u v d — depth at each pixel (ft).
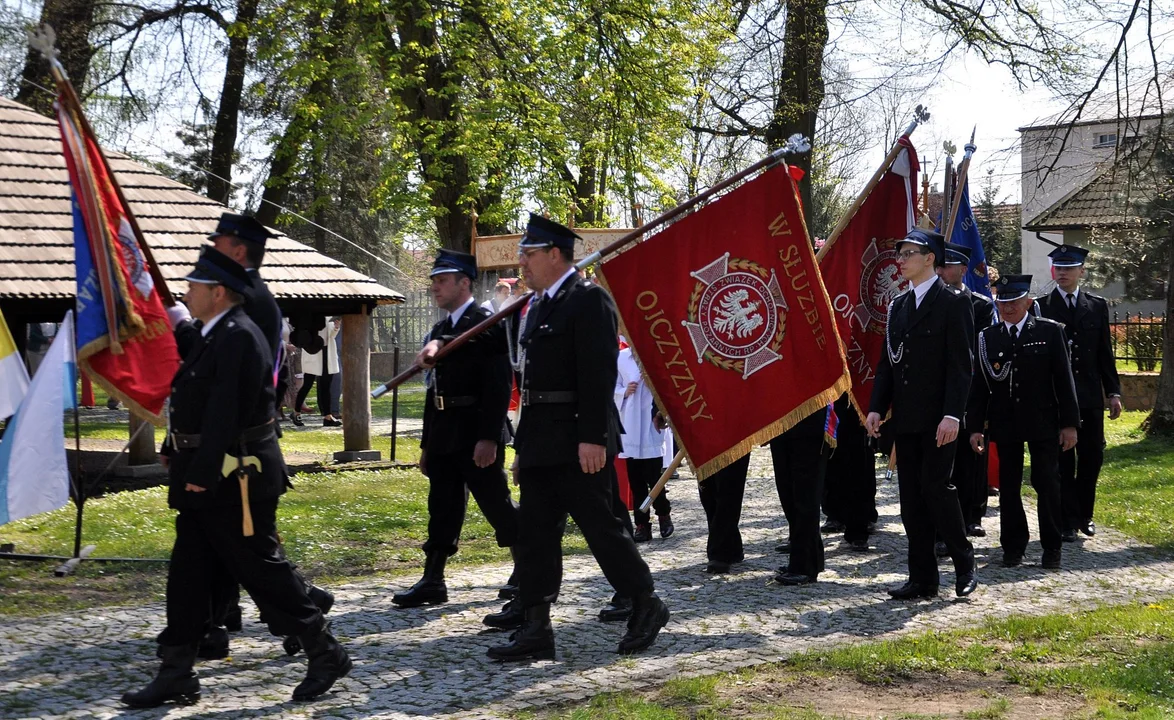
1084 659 18.26
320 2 70.44
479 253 52.75
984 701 16.12
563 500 18.39
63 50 76.28
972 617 21.31
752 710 15.75
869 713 15.53
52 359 23.80
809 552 24.27
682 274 21.40
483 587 24.13
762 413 21.62
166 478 38.70
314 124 78.95
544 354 18.20
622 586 18.57
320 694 16.43
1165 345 52.90
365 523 31.35
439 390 21.86
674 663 18.11
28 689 16.63
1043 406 26.25
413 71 72.33
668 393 21.42
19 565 25.44
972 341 22.45
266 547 16.14
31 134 38.75
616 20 71.97
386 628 20.57
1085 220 104.01
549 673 17.62
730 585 24.23
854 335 25.88
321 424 63.05
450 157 73.15
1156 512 33.55
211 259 16.11
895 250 26.13
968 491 29.63
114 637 19.57
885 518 33.30
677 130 80.43
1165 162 55.42
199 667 17.98
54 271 34.32
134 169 41.14
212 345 16.03
